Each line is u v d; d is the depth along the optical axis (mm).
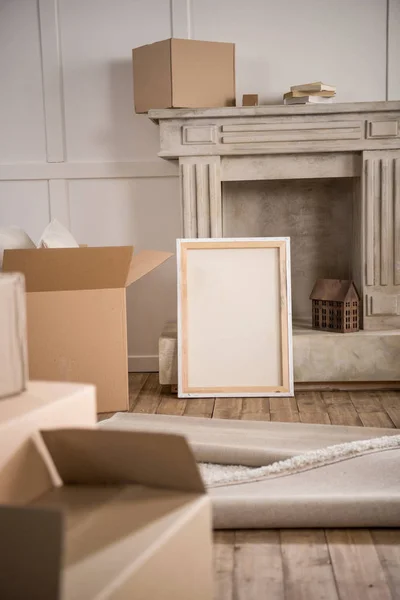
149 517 988
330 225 4070
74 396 1201
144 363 4156
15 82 4023
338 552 1767
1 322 1185
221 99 3674
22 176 4066
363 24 3885
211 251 3574
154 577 898
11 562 788
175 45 3537
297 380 3531
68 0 3947
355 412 3137
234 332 3531
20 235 3189
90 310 2979
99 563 865
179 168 3656
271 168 3660
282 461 2197
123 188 4066
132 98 3992
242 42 3928
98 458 1090
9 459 1031
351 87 3928
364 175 3590
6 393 1190
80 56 3986
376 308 3648
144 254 3328
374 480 2027
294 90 3600
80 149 4047
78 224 4102
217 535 1899
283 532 1907
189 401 3420
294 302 4145
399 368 3490
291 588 1579
